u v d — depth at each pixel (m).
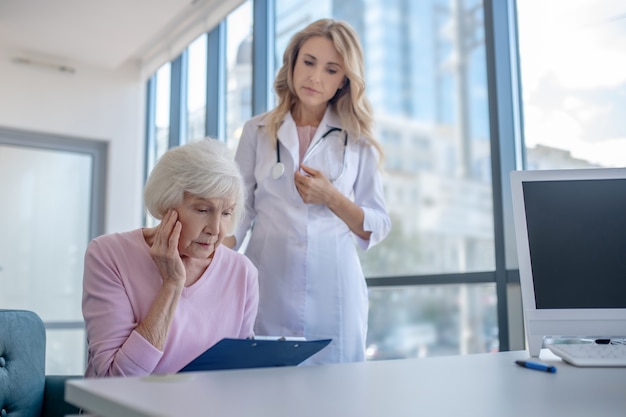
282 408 0.69
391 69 3.78
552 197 1.28
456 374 0.98
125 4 3.70
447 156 3.55
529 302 1.24
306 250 1.82
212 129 4.04
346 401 0.74
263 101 3.53
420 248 3.11
